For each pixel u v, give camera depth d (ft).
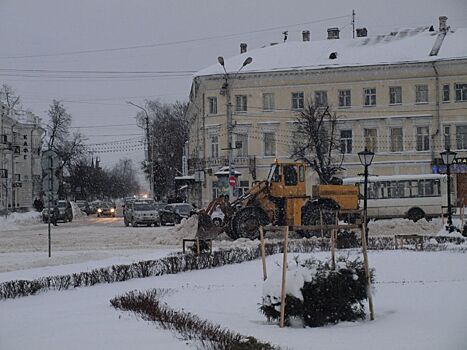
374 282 46.68
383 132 193.98
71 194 327.47
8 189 261.03
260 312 37.91
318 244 81.15
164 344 29.25
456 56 187.52
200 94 210.79
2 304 44.96
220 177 153.99
